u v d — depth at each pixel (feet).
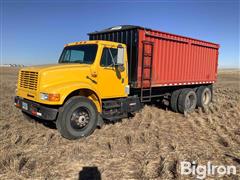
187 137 22.21
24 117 25.55
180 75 32.81
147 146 19.57
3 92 49.83
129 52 26.32
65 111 20.25
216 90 66.59
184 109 32.73
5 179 13.96
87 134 21.74
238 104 40.34
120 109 25.02
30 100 21.80
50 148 18.57
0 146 18.37
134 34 25.76
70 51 25.44
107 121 26.20
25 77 22.12
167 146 19.67
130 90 27.17
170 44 30.48
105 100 24.26
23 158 16.53
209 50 38.45
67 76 21.02
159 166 16.01
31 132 22.07
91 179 14.30
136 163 16.47
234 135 22.80
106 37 29.22
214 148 19.45
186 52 33.45
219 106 38.50
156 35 27.84
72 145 19.36
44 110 19.98
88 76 22.09
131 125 25.52
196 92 37.68
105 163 16.39
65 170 15.28
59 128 20.42
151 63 27.48
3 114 28.76
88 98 21.88
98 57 22.72
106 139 20.85
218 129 24.61
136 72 25.80
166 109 35.01
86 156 17.39
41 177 14.33
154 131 23.73
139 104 27.48
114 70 24.04
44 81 20.11
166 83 30.53
